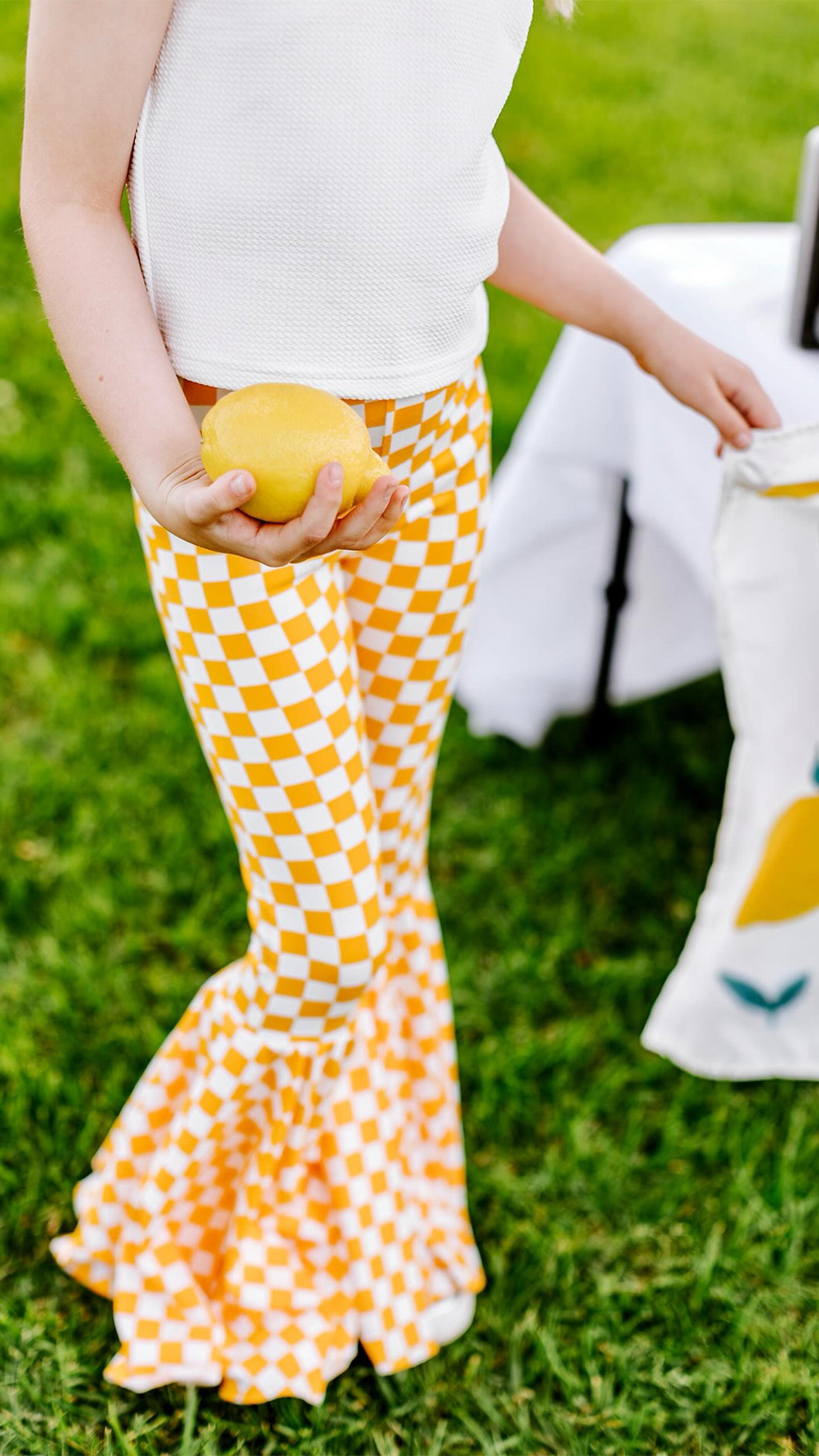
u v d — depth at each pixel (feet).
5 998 6.08
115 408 2.98
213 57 2.90
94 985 6.15
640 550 7.39
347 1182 4.40
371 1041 4.44
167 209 3.09
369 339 3.24
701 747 8.15
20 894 6.59
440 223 3.16
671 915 6.95
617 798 7.68
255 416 2.72
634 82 18.65
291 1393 4.39
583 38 20.25
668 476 6.00
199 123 2.97
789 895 4.93
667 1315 4.96
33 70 2.84
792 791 4.74
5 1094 5.57
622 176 15.46
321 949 3.91
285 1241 4.47
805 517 4.24
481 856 7.18
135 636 8.49
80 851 6.90
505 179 3.60
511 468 7.28
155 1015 6.08
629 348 4.36
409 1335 4.57
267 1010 4.09
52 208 2.97
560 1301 5.01
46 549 9.10
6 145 14.75
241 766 3.79
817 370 5.06
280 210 3.03
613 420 6.69
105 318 2.97
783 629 4.44
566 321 4.37
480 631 7.66
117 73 2.82
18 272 12.54
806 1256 5.24
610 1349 4.85
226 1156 4.41
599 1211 5.38
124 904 6.68
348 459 2.72
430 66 2.98
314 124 2.94
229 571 3.53
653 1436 4.61
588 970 6.51
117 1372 4.43
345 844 3.83
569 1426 4.58
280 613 3.60
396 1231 4.54
